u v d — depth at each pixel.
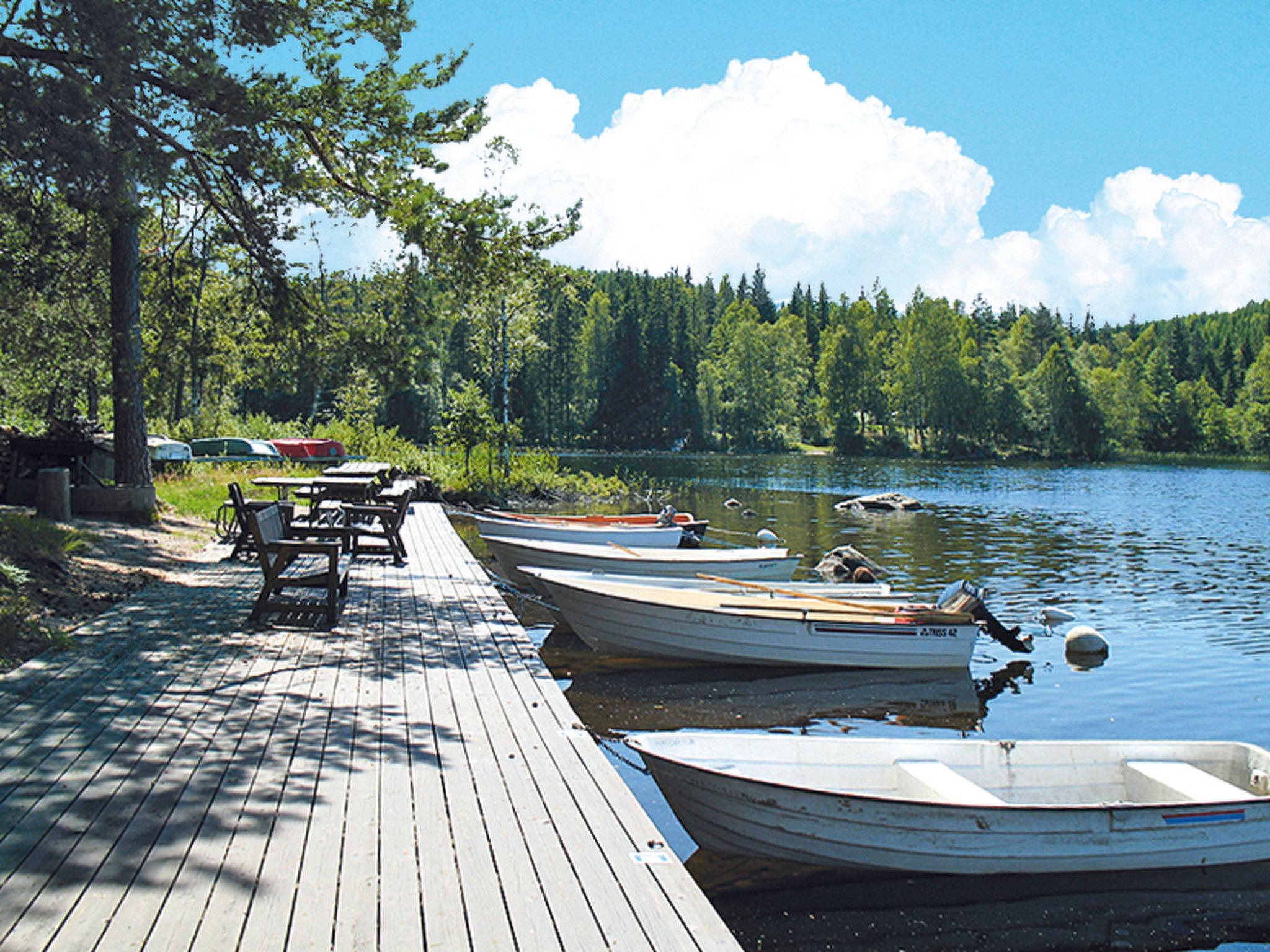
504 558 14.88
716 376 84.75
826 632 10.51
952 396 77.56
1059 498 36.22
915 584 16.69
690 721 9.04
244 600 9.55
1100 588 16.52
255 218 12.16
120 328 14.30
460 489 30.42
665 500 33.44
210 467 25.12
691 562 13.88
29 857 3.72
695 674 10.64
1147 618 14.06
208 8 10.10
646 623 10.67
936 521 27.56
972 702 9.83
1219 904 5.53
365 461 28.44
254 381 14.14
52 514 13.06
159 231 16.91
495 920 3.37
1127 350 92.44
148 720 5.60
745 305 103.69
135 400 14.66
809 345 100.00
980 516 29.19
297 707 5.97
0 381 20.94
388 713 5.93
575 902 3.52
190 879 3.58
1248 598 15.64
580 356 85.12
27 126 9.35
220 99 10.34
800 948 5.00
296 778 4.71
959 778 5.99
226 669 6.86
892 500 30.88
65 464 15.12
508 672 7.02
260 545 8.50
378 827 4.15
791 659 10.53
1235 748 6.52
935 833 5.47
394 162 12.07
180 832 4.02
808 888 5.65
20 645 7.32
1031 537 23.62
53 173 9.84
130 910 3.33
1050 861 5.56
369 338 13.08
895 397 81.12
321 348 13.14
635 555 13.91
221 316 14.77
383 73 11.69
